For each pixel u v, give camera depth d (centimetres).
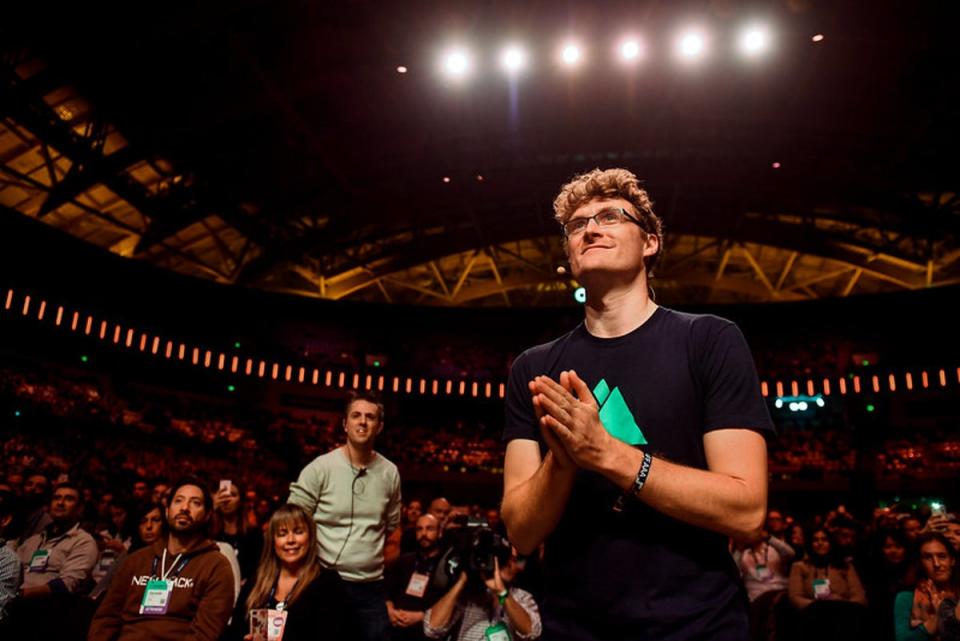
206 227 2727
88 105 1948
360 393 489
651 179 2678
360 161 2538
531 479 146
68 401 1900
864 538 712
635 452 130
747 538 132
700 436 147
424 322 2625
